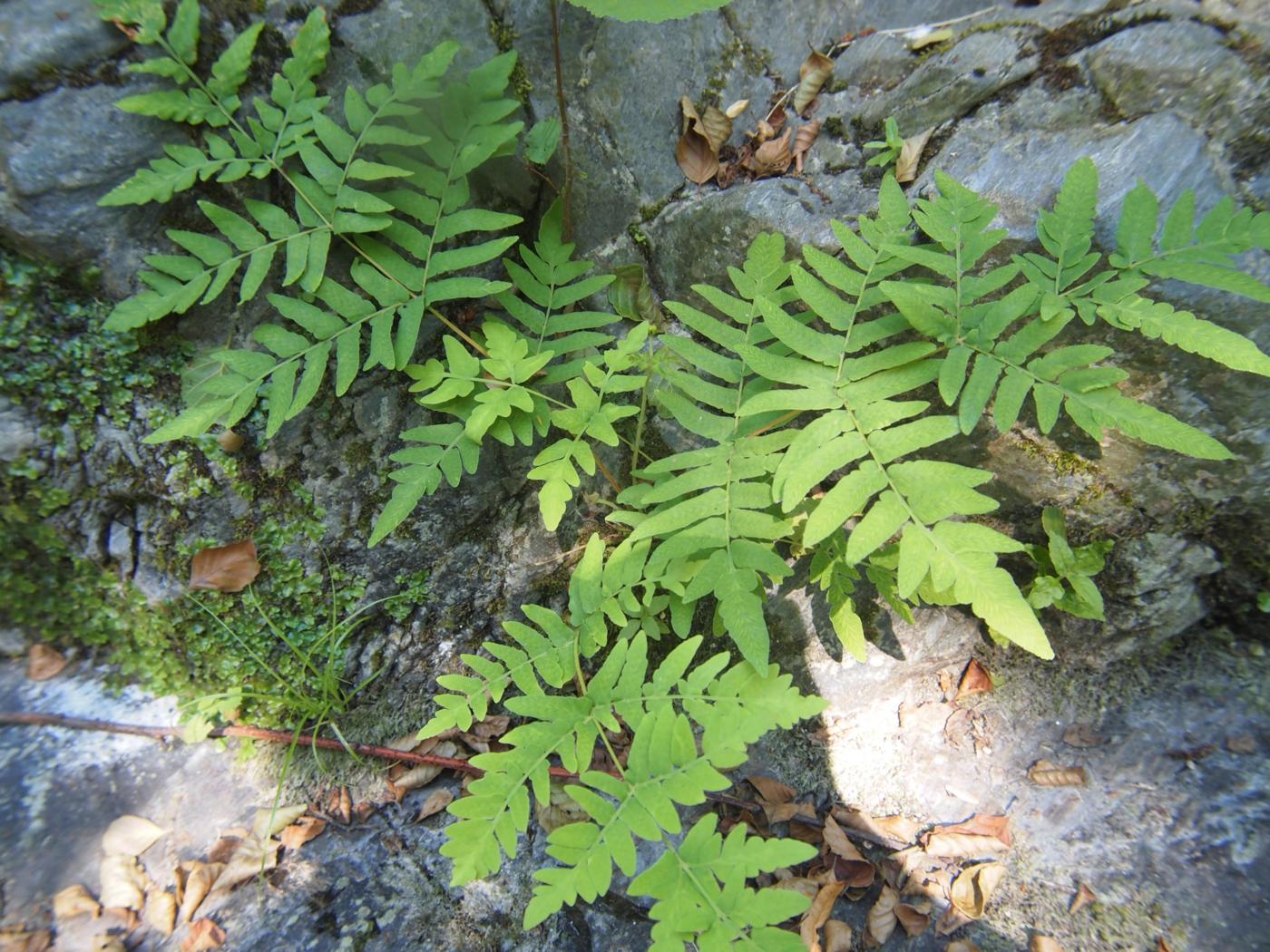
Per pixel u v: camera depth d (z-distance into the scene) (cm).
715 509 58
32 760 70
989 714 77
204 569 70
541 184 71
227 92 60
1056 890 69
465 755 74
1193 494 64
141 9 58
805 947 47
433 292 63
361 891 68
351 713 75
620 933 67
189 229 63
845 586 66
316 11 61
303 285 61
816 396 56
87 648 73
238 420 60
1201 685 74
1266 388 59
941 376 55
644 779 53
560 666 61
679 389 72
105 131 60
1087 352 53
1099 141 60
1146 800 71
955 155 63
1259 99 58
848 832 73
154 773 71
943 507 51
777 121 69
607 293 72
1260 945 64
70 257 62
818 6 67
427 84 60
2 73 58
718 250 69
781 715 53
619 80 68
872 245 60
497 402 60
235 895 68
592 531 76
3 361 63
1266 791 69
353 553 73
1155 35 59
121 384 65
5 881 66
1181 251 54
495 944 67
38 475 66
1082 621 73
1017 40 63
